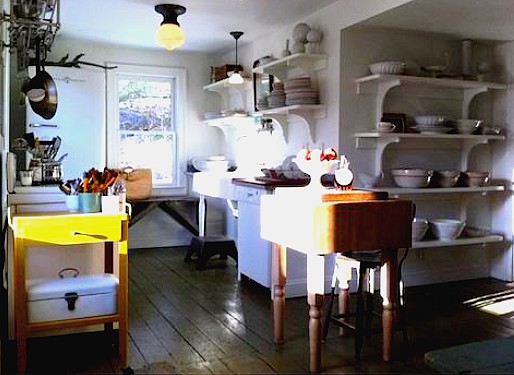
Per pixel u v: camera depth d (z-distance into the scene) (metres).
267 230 3.06
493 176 4.85
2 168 2.93
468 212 4.81
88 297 2.72
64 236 2.67
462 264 4.85
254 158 5.64
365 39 4.23
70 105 5.27
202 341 3.18
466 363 2.72
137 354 2.97
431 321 3.60
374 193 2.86
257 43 5.52
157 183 6.37
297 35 4.41
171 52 6.28
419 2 3.47
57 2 3.06
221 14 4.55
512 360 2.77
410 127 4.38
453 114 4.61
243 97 5.87
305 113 4.44
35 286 2.68
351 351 3.04
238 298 4.12
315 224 2.63
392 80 4.09
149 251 6.10
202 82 6.45
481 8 3.60
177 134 6.40
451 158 4.68
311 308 2.76
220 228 6.47
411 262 4.61
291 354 2.98
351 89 4.19
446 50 4.58
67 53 5.76
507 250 4.78
